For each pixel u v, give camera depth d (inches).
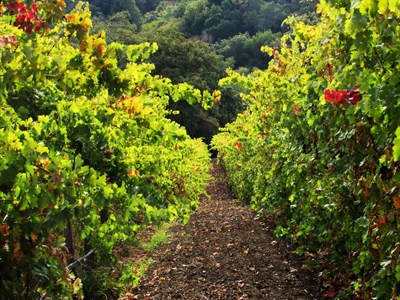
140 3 3838.6
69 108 135.5
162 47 1418.6
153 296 248.7
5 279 100.7
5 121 111.7
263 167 375.6
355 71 139.9
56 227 105.8
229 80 366.3
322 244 233.3
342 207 170.4
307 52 251.0
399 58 118.4
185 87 161.0
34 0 124.0
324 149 180.7
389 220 124.6
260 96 365.4
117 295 246.8
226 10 2974.9
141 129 159.2
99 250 202.7
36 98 161.9
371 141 139.3
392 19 115.0
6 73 116.9
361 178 140.2
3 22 157.4
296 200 246.1
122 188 141.1
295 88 255.4
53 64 125.9
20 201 97.9
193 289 251.0
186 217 301.0
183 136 151.9
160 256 328.8
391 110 113.8
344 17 147.3
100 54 121.3
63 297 115.5
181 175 382.0
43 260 107.7
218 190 869.2
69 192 101.8
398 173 119.1
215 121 1409.9
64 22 131.0
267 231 356.8
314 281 239.3
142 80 156.7
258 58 2512.3
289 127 226.7
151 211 178.2
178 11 3297.2
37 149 98.6
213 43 2839.6
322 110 175.0
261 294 230.5
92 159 135.6
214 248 323.3
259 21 2822.3
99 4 3097.9
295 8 2851.9
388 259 133.1
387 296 130.0
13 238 100.8
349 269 191.3
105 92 185.0
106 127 158.9
